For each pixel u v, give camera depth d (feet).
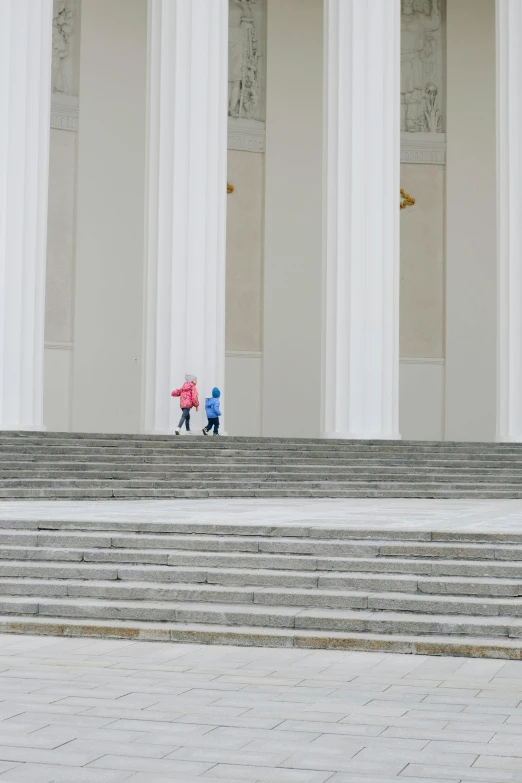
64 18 111.14
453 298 119.14
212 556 36.04
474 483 67.15
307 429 116.26
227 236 115.14
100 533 38.86
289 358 116.16
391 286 87.86
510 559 34.55
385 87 88.53
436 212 119.55
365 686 25.27
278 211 116.98
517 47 91.30
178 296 85.87
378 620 30.89
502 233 91.35
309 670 27.17
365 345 86.63
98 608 33.04
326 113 89.04
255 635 30.60
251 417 114.73
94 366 109.70
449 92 120.16
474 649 29.09
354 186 87.35
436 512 49.78
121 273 111.45
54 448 64.64
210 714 22.31
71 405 108.58
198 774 18.02
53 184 109.29
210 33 87.71
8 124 81.97
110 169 111.75
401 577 33.86
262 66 117.80
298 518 44.37
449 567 34.09
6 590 34.88
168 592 33.88
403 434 118.01
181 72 86.69
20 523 39.47
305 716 22.22
